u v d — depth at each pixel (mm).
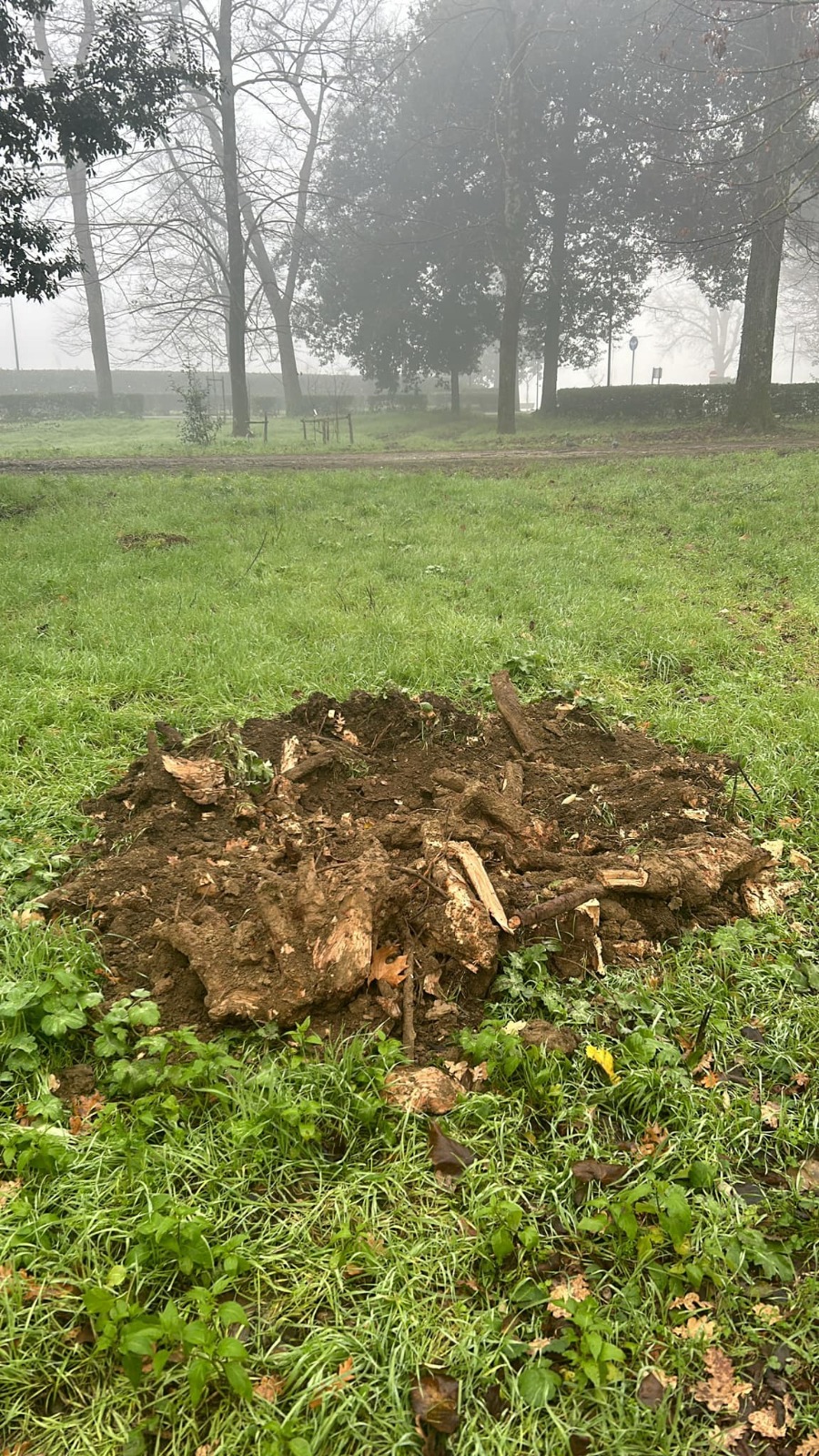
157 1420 2076
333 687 6168
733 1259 2459
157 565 9398
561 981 3541
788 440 23531
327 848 4047
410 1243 2494
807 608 8320
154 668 6379
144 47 15570
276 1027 3168
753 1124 2904
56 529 11555
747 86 28359
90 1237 2432
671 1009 3385
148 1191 2504
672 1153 2750
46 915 3787
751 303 25109
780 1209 2641
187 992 3346
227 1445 2018
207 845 4223
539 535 11227
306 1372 2143
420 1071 3014
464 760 5289
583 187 32156
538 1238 2465
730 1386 2203
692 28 26234
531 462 20172
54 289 14828
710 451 21312
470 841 4059
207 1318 2188
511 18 26609
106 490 15180
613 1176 2689
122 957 3545
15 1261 2346
